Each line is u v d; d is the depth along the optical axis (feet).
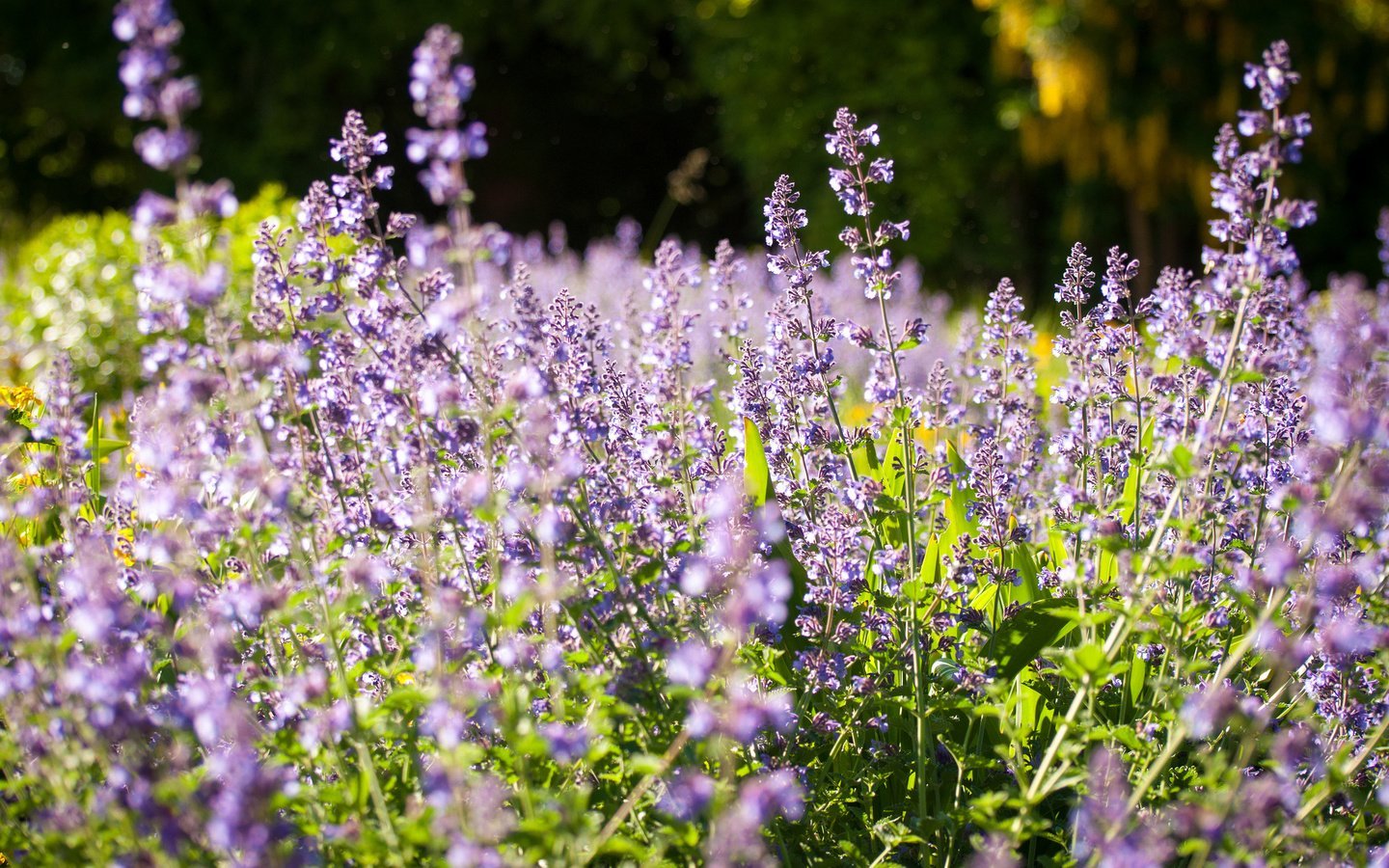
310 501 9.81
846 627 11.11
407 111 68.03
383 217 55.62
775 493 12.16
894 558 11.11
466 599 9.61
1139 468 11.32
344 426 10.68
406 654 10.02
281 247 10.06
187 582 8.91
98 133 71.46
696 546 10.44
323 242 10.03
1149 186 53.57
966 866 10.46
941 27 56.90
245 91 64.44
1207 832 8.08
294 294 10.03
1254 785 8.27
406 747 9.44
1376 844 10.62
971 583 11.47
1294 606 10.78
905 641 11.12
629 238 36.50
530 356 10.83
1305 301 14.97
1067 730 9.41
